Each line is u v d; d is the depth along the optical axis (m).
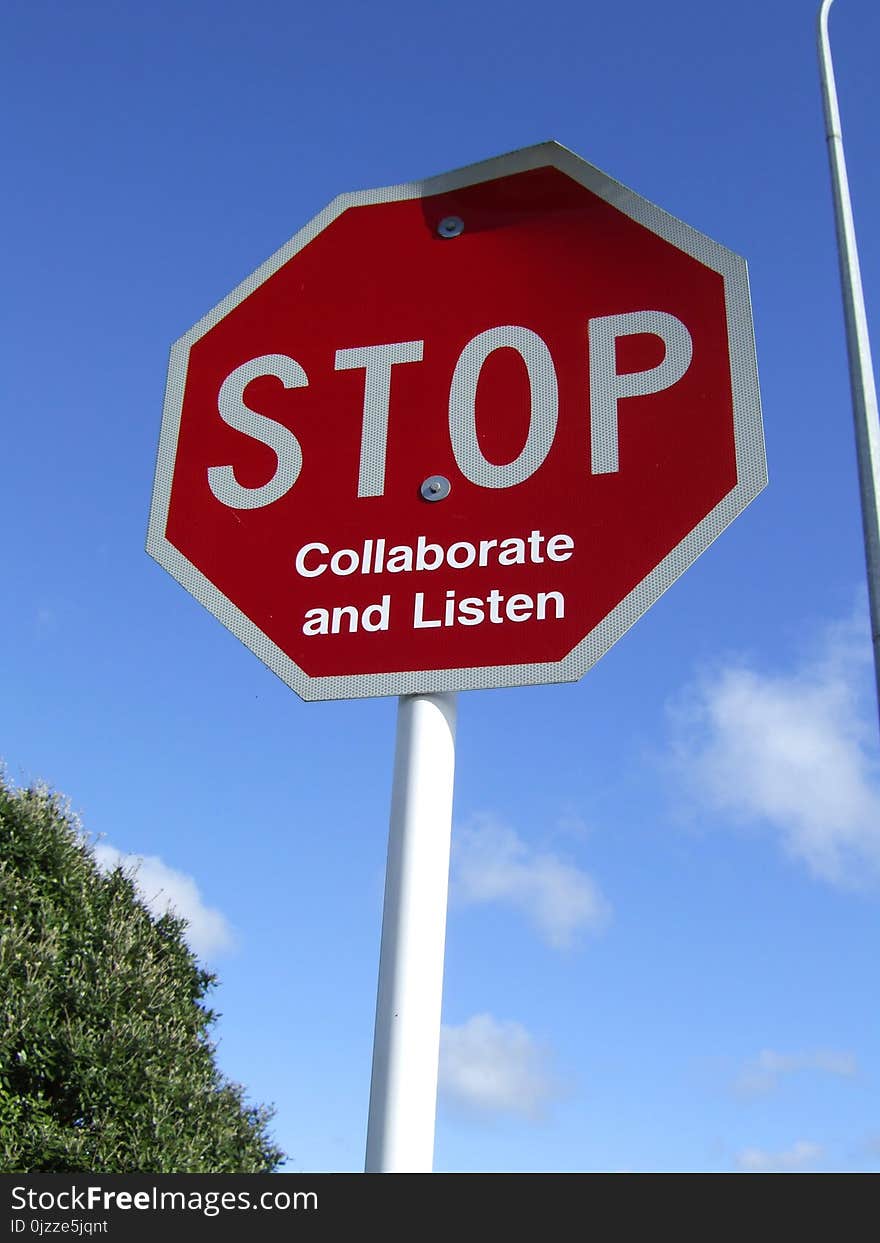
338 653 2.18
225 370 2.53
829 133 4.53
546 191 2.52
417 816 2.00
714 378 2.22
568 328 2.36
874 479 3.96
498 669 2.09
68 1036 7.10
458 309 2.45
